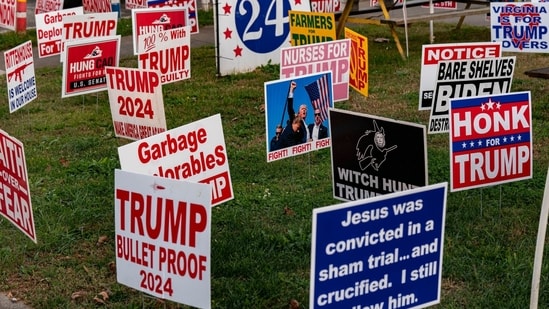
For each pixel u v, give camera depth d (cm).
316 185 802
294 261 634
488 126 668
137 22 1216
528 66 1327
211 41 1650
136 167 593
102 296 595
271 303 575
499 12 1128
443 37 1595
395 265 430
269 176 830
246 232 682
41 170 871
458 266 613
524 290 573
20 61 1020
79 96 1194
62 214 738
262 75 1320
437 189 434
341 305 417
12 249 679
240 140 966
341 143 612
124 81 866
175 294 493
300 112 770
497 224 689
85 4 1628
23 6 1755
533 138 930
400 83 1220
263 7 1341
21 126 1046
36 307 592
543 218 499
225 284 598
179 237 483
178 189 478
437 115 796
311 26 1160
